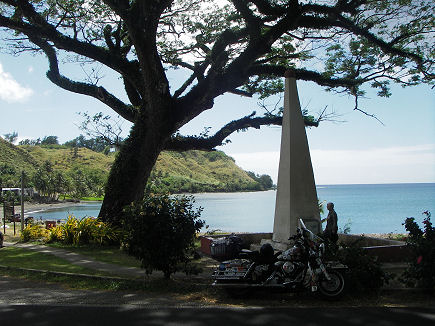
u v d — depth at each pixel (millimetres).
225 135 19703
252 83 21938
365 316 6047
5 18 16297
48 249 14906
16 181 121375
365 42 19281
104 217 17547
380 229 41781
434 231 7684
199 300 7406
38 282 9328
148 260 8742
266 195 185750
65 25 18641
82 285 8867
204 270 10273
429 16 17812
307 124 19922
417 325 5543
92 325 5695
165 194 9141
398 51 18422
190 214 9008
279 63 21953
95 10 18812
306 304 7012
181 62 21750
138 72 17734
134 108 19125
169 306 6875
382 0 17359
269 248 7766
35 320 5977
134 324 5719
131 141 17734
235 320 5891
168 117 17156
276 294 7758
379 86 20047
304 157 11914
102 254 13570
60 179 118062
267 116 19844
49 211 78625
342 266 7285
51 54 18906
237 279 7496
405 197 130500
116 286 8586
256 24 16594
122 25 19922
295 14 16406
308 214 11672
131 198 17547
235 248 9875
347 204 92375
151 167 17969
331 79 19828
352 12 17141
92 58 17828
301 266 7391
